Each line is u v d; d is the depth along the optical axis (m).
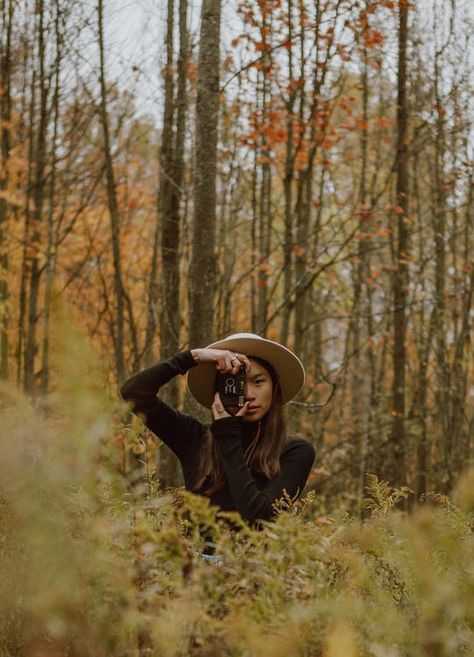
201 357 3.01
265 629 1.32
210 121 6.10
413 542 1.51
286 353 3.07
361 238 10.71
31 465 1.30
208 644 1.35
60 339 1.37
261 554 1.47
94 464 1.37
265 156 10.91
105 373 1.44
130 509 1.48
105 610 1.34
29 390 10.05
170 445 3.16
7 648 1.31
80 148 12.95
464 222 13.90
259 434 3.02
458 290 13.05
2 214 11.96
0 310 12.03
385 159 12.47
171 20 9.48
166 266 8.62
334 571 1.57
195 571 1.45
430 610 1.42
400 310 10.98
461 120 11.75
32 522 1.27
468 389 15.77
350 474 12.44
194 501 1.52
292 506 1.95
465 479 1.63
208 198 6.05
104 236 15.73
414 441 13.36
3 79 11.73
